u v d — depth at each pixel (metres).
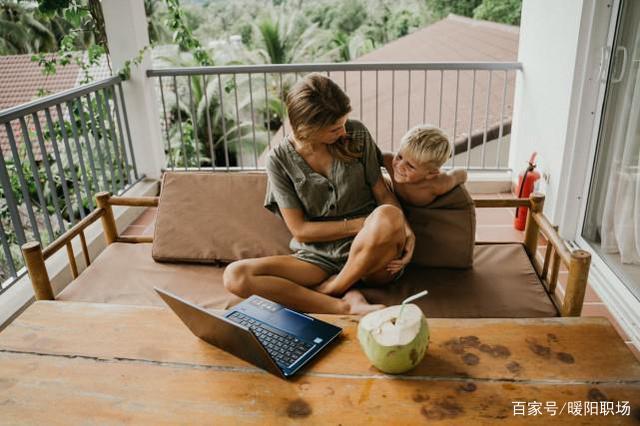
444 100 6.11
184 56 10.73
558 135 2.90
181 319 1.31
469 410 1.05
